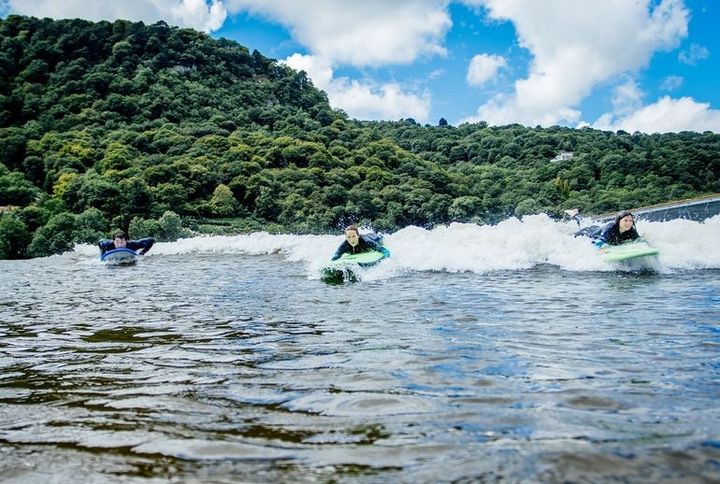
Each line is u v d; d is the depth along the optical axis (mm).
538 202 70500
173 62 104375
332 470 1965
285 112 103438
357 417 2582
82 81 86875
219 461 2098
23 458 2215
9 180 54125
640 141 102250
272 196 61906
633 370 3270
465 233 12727
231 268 13375
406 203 67062
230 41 123938
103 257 18594
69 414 2826
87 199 46781
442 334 4668
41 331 5711
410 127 130625
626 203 67625
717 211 35188
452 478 1846
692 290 6898
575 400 2703
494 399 2771
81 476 2010
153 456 2180
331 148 85500
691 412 2467
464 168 97375
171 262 16547
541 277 8805
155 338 5055
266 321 5773
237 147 74062
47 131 75000
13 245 39500
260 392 3104
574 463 1919
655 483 1746
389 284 8750
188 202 57312
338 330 5078
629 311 5512
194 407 2865
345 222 61625
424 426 2412
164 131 75312
